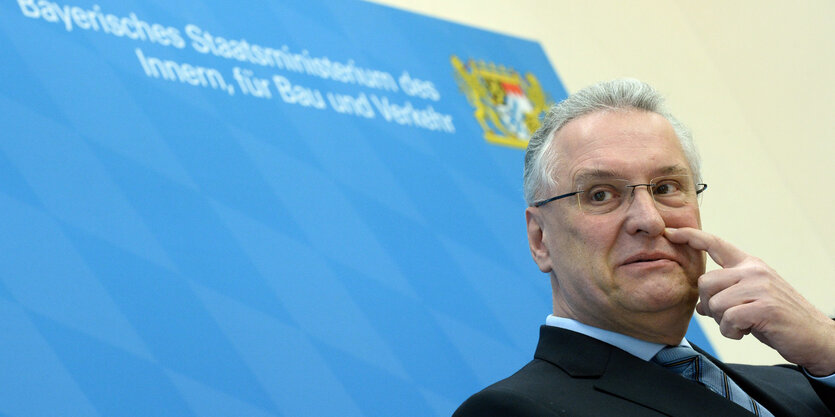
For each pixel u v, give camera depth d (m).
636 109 1.99
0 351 3.30
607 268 1.88
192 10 4.70
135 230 3.86
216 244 4.03
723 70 6.89
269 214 4.25
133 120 4.15
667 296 1.85
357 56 5.14
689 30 7.01
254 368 3.76
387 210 4.63
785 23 7.14
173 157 4.16
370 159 4.77
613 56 6.41
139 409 3.43
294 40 4.96
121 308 3.63
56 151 3.87
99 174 3.92
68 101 4.02
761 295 1.82
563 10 6.40
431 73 5.38
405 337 4.21
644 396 1.78
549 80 5.89
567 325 1.99
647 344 1.93
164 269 3.83
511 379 1.88
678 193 1.94
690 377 1.92
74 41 4.21
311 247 4.27
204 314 3.80
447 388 4.15
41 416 3.24
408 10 5.60
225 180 4.24
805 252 6.14
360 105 4.94
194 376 3.62
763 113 6.79
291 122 4.64
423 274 4.50
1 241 3.54
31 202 3.69
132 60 4.33
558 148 1.98
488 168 5.17
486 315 4.53
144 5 4.54
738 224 5.98
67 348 3.43
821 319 1.87
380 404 3.94
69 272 3.61
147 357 3.56
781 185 6.43
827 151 6.79
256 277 4.03
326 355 3.96
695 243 1.86
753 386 2.05
